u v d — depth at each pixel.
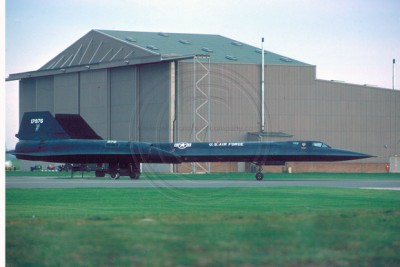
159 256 15.66
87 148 70.56
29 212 25.83
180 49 93.19
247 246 16.69
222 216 22.48
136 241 17.00
